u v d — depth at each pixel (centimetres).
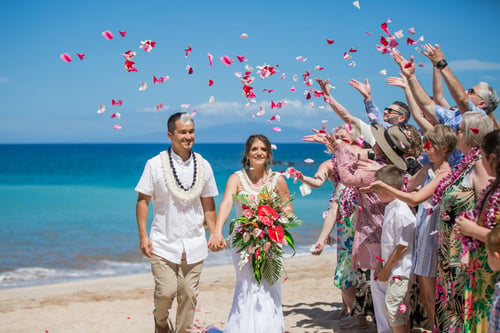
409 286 453
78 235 1507
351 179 478
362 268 525
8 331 600
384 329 472
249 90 488
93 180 4275
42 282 966
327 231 550
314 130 490
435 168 438
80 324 628
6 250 1280
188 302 500
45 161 7300
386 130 499
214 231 473
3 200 2580
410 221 447
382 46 489
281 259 488
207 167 506
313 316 637
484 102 469
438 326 416
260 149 484
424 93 493
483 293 342
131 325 623
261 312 462
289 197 503
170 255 487
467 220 338
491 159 335
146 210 493
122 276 975
